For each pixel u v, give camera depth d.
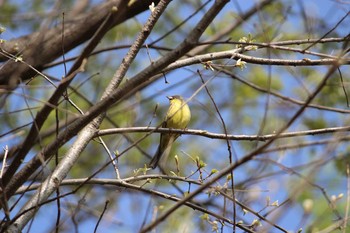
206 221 8.75
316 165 6.55
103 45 17.17
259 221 8.41
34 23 14.94
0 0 13.06
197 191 6.60
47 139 16.08
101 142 9.24
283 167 7.54
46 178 8.84
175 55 7.60
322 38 9.20
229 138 9.21
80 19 12.59
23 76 11.88
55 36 12.21
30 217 8.33
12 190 8.00
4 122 14.99
